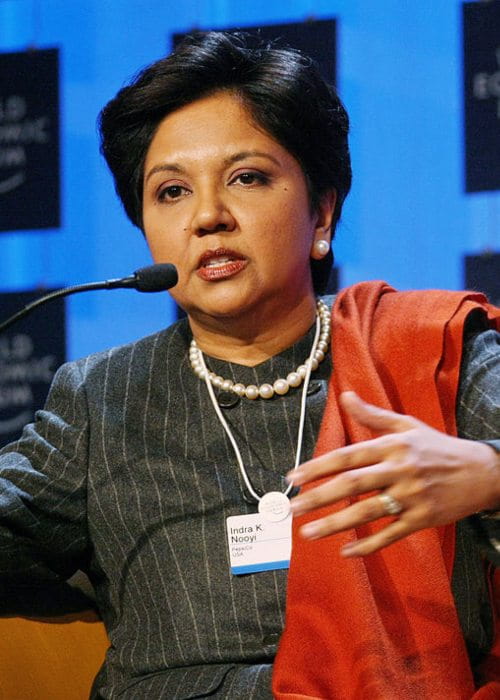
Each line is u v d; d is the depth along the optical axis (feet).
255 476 10.17
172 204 10.45
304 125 10.44
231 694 9.43
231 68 10.36
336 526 7.63
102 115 11.00
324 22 18.98
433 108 18.61
